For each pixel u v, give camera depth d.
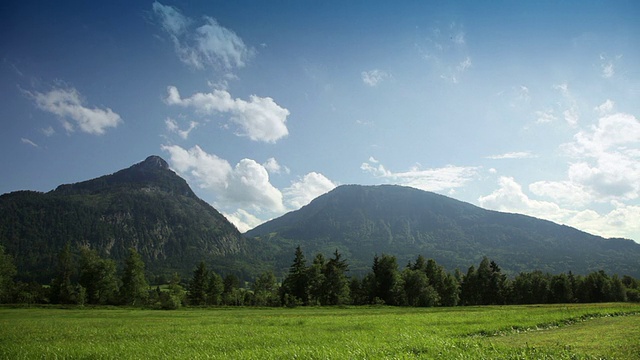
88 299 107.38
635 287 149.38
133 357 21.92
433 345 21.31
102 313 68.44
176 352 23.03
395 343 22.84
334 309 84.81
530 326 33.44
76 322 46.69
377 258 124.31
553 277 134.62
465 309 78.44
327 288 113.69
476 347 20.16
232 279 149.00
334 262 117.94
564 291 130.00
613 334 26.91
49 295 108.50
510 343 23.75
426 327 33.41
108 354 22.94
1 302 101.56
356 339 26.11
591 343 22.80
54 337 31.75
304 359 19.55
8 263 102.12
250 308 88.94
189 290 122.44
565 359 17.58
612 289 128.00
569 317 40.09
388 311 73.25
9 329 37.81
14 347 25.98
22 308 81.69
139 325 42.19
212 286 122.69
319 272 112.94
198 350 23.86
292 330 34.47
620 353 19.17
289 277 115.88
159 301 104.19
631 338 23.94
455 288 123.94
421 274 117.69
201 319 50.72
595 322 38.19
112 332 35.03
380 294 118.88
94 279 108.06
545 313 46.94
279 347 23.45
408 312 67.44
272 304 108.44
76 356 22.77
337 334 30.17
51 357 22.66
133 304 107.62
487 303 133.62
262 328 36.78
